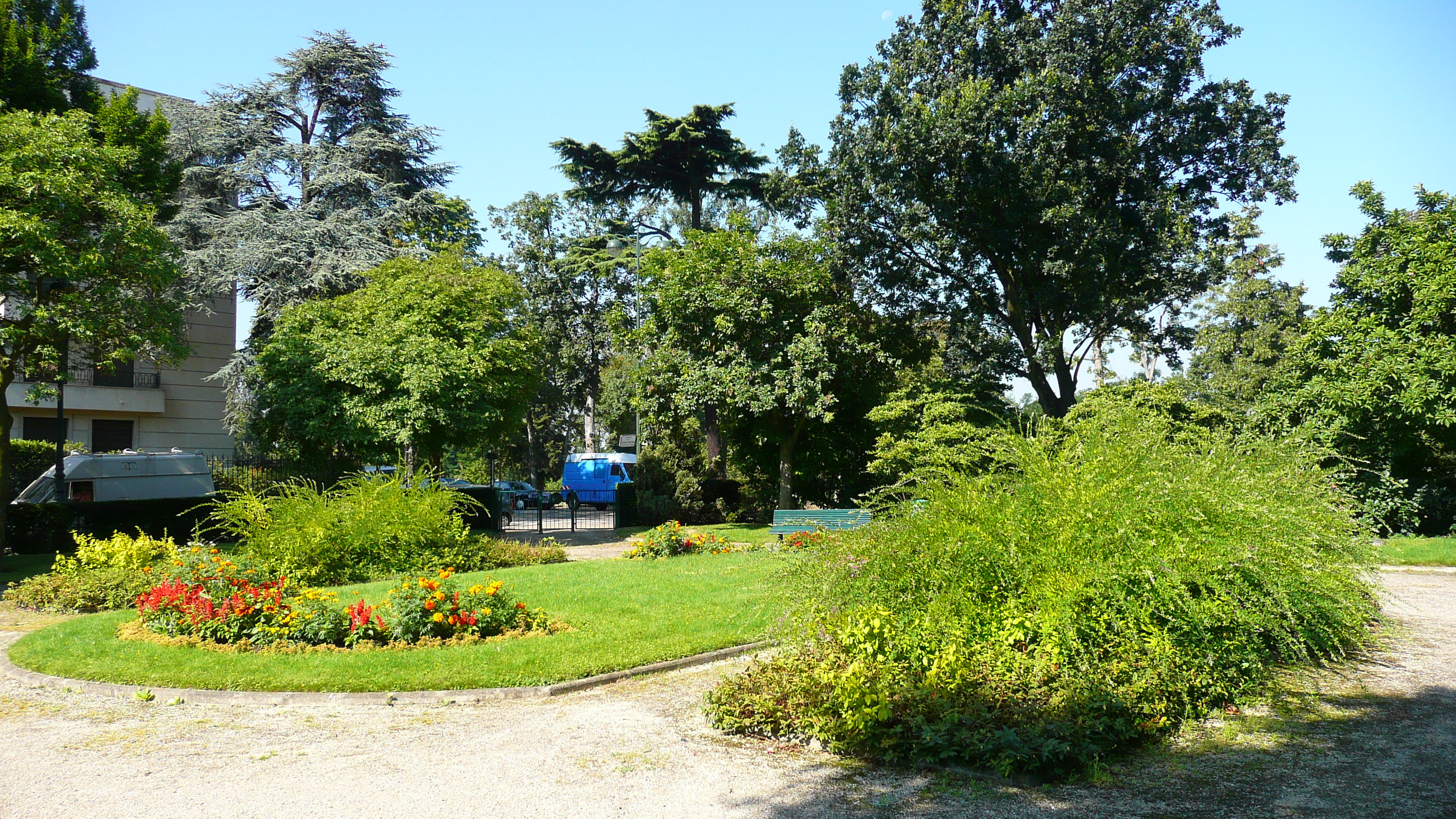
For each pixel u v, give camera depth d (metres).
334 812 4.44
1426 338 16.50
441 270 23.64
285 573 11.61
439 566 13.70
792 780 4.82
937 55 24.53
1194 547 6.34
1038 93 22.44
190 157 26.97
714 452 29.92
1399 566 13.52
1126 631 6.02
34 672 7.44
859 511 7.90
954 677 5.61
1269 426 18.33
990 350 24.59
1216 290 39.75
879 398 25.66
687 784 4.80
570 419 52.88
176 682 7.02
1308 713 5.85
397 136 30.11
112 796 4.70
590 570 13.39
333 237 26.05
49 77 18.16
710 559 14.48
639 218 41.94
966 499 7.09
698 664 7.87
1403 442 16.95
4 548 16.31
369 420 20.61
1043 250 22.70
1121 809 4.31
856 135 24.86
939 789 4.64
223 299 32.59
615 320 28.83
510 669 7.27
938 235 23.91
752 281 23.80
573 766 5.13
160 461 21.92
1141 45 23.11
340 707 6.57
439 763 5.23
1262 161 23.02
